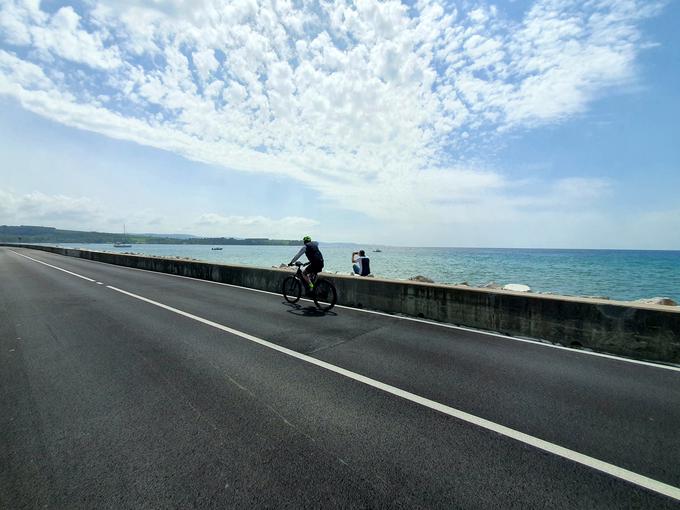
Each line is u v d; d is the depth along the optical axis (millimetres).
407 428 2965
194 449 2613
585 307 5281
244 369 4289
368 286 8430
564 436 2859
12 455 2498
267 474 2342
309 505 2066
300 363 4527
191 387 3732
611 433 2908
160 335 5781
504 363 4586
